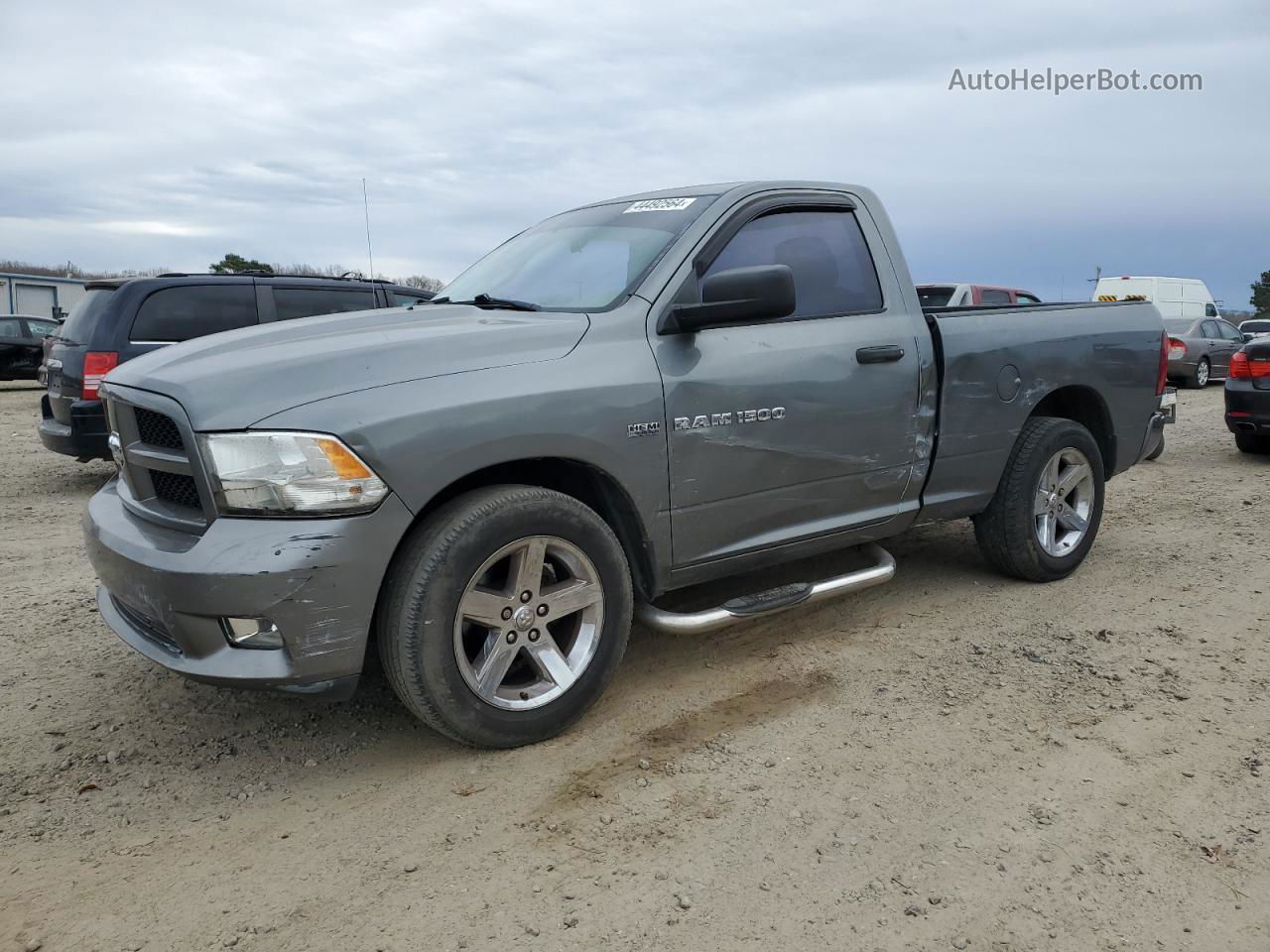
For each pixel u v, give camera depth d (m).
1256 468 8.55
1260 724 3.28
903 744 3.16
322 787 2.96
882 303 4.12
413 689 2.88
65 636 4.30
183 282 7.89
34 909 2.37
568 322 3.27
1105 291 25.80
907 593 4.77
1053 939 2.23
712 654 3.98
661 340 3.40
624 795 2.86
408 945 2.22
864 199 4.27
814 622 4.36
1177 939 2.23
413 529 2.96
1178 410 14.51
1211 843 2.60
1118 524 6.30
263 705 3.55
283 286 8.40
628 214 3.98
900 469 4.12
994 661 3.86
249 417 2.70
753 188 3.88
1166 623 4.28
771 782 2.93
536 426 3.02
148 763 3.13
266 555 2.64
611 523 3.45
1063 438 4.73
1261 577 4.95
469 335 3.10
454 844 2.63
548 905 2.36
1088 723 3.30
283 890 2.44
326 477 2.68
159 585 2.73
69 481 8.59
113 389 3.16
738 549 3.66
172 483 3.00
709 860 2.54
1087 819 2.71
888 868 2.50
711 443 3.46
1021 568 4.77
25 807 2.86
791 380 3.66
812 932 2.26
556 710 3.16
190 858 2.59
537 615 3.11
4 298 37.44
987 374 4.39
